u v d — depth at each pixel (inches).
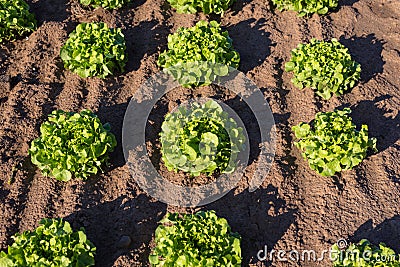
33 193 299.4
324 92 352.5
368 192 303.7
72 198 296.7
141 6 421.1
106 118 339.0
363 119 342.3
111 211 293.9
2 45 384.8
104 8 411.2
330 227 288.0
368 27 410.6
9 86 352.8
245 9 418.3
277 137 332.8
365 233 284.5
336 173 313.3
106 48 349.1
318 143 303.3
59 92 353.1
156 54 378.9
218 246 251.3
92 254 257.0
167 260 249.9
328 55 347.9
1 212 288.7
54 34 389.7
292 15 414.9
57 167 292.8
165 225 288.4
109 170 313.0
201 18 408.5
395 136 333.4
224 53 355.3
